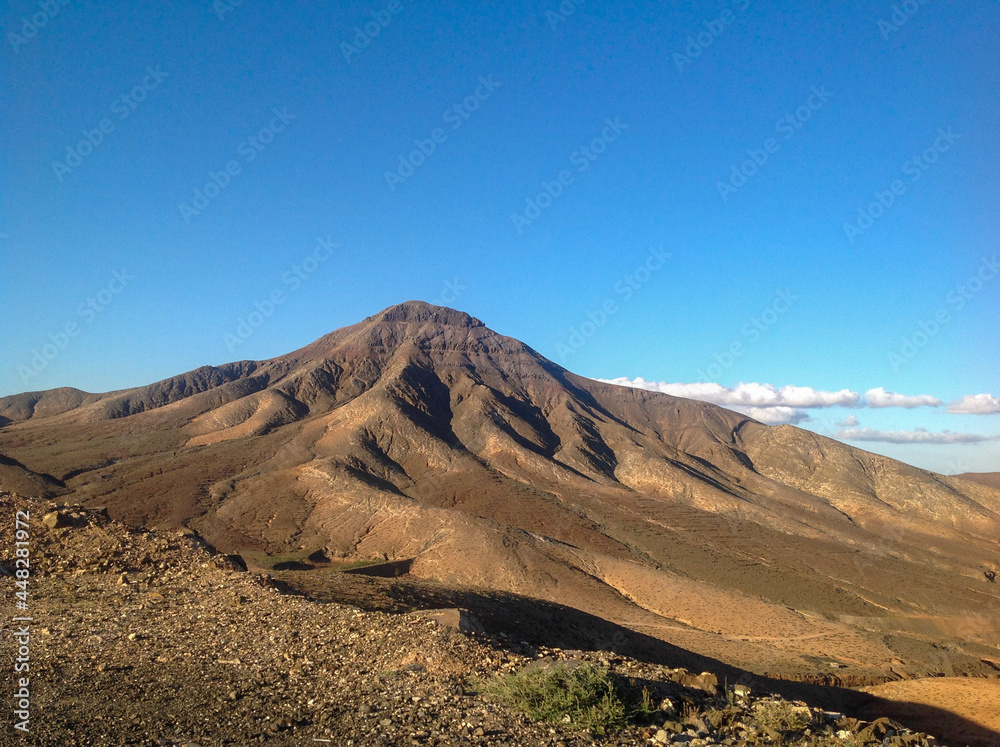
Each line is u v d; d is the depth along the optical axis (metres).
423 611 15.12
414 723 8.82
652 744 8.55
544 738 8.49
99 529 20.39
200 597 15.90
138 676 10.73
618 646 29.72
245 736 8.39
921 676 52.25
